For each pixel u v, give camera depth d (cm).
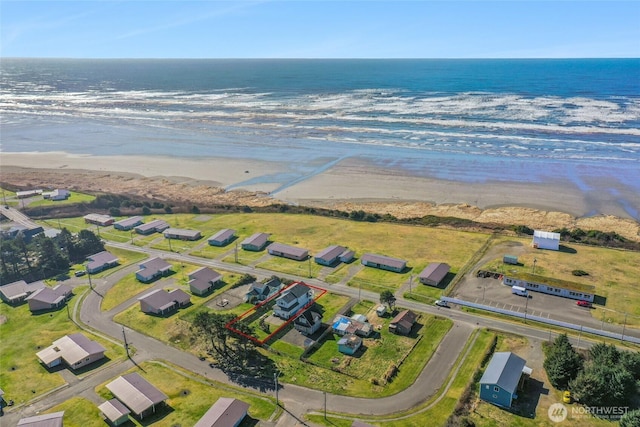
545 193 13025
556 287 7950
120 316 7794
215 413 5272
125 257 10156
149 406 5491
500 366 5797
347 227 11462
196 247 10556
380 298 7675
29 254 9881
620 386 5325
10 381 6191
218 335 6519
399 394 5766
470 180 14312
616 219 11262
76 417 5512
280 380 6094
